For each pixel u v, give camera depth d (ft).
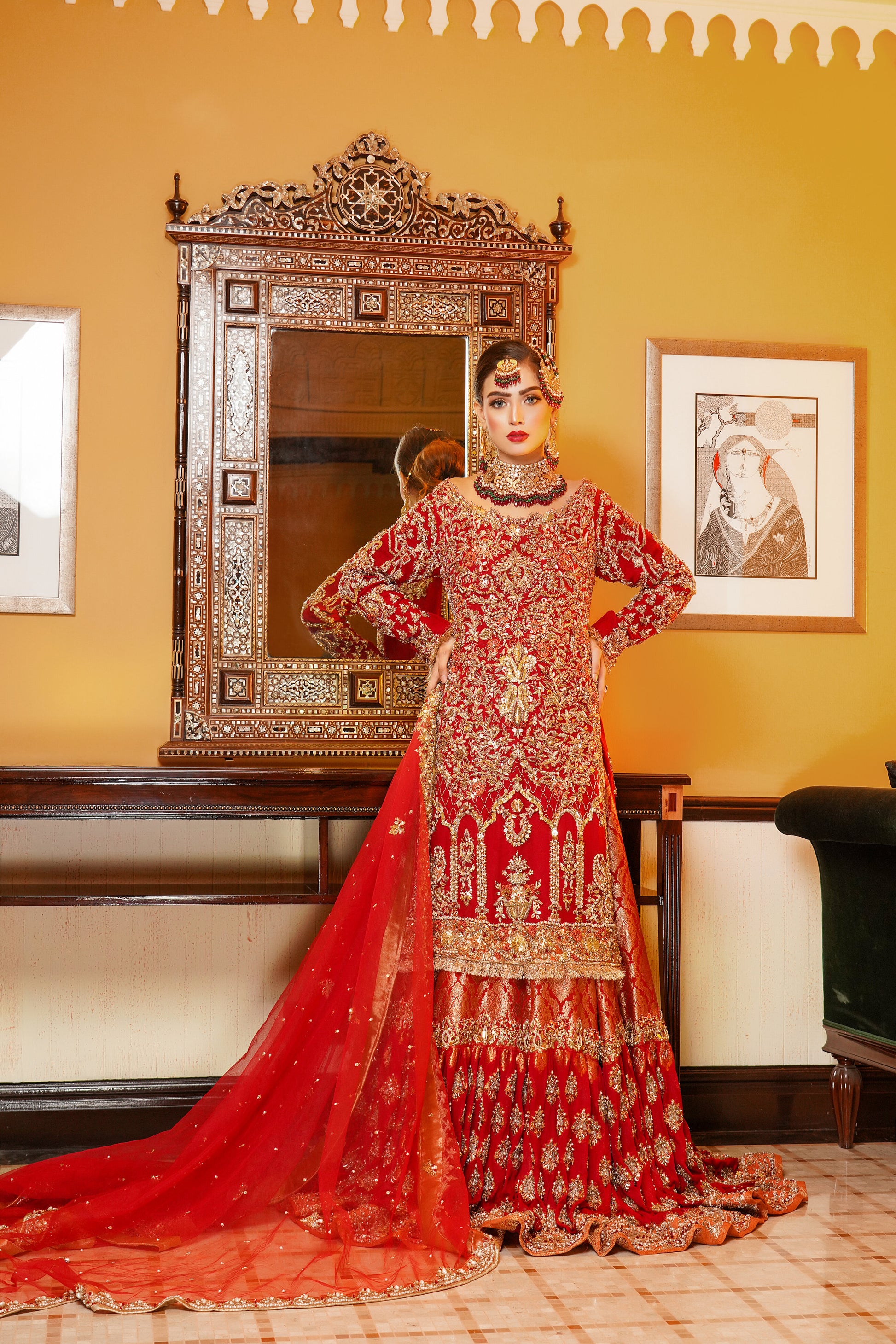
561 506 8.22
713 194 10.62
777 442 10.61
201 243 9.77
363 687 9.88
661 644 10.48
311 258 9.89
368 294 9.97
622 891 8.21
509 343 8.25
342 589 8.51
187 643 9.72
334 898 8.48
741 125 10.68
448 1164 7.22
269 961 9.79
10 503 9.66
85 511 9.77
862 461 10.69
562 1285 6.79
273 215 9.85
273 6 10.02
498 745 7.91
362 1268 6.79
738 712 10.57
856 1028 9.32
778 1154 9.62
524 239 10.13
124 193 9.84
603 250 10.44
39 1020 9.50
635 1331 6.19
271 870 9.84
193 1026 9.68
